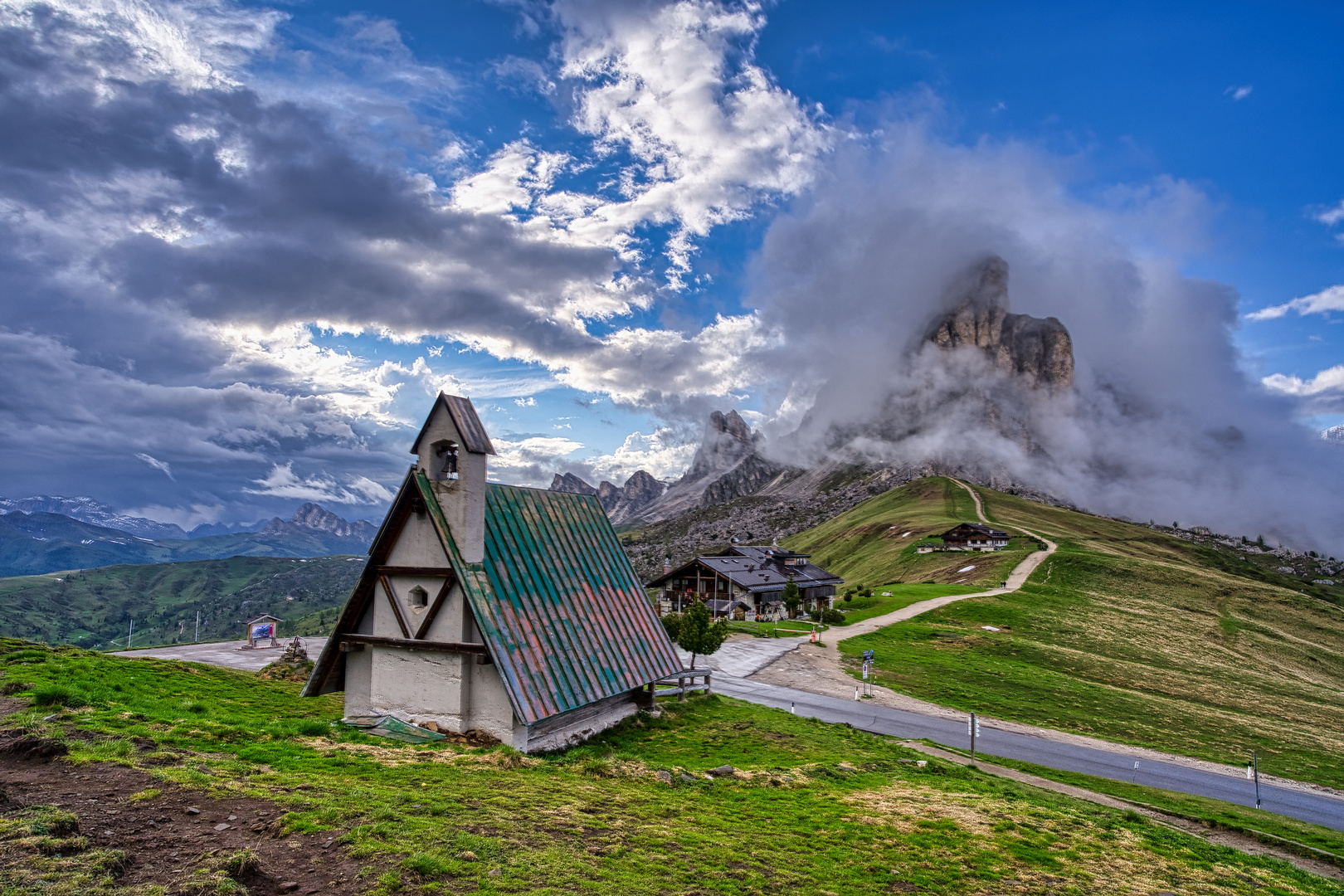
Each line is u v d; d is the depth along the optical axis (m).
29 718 17.98
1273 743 57.66
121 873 10.76
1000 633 89.62
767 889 14.79
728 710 39.22
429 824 14.41
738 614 111.62
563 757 25.02
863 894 15.73
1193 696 72.44
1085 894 18.66
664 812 19.14
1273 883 22.80
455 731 26.02
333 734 22.84
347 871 11.81
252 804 14.20
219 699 29.69
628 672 30.92
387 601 28.17
